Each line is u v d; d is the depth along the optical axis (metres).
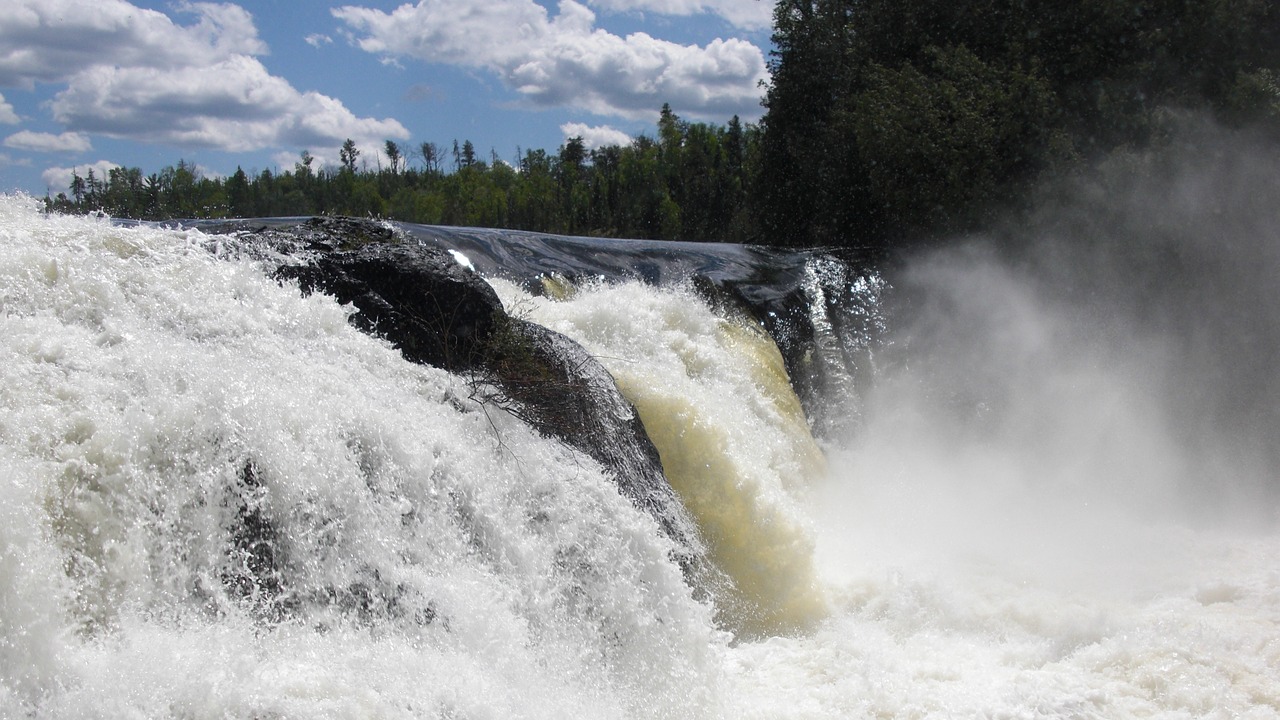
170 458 4.73
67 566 4.20
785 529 8.03
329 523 5.14
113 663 4.02
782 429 10.51
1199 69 16.84
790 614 7.81
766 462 9.25
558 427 7.09
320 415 5.41
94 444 4.51
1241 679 6.65
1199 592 8.54
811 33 22.12
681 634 6.65
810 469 10.59
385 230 7.85
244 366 5.54
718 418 8.75
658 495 7.63
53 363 4.91
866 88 20.34
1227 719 6.14
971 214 16.78
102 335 5.33
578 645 6.02
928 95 17.42
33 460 4.31
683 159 69.06
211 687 4.05
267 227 7.68
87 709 3.80
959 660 7.12
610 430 7.54
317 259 7.10
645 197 66.19
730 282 12.99
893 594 8.16
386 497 5.48
